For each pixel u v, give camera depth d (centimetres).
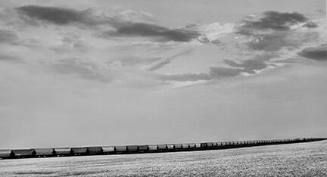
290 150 5966
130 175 3062
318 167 3084
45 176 3162
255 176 2669
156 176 2923
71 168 3834
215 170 3209
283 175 2659
